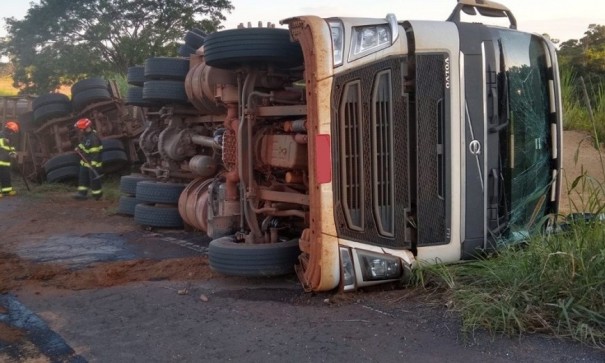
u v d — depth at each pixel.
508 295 4.66
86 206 12.44
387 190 5.45
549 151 6.38
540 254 4.95
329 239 5.29
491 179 5.77
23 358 4.51
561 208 8.14
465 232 5.65
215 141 8.07
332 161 5.28
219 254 6.14
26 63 31.66
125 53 31.06
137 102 10.07
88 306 5.70
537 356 4.07
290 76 6.56
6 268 7.29
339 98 5.27
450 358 4.11
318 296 5.58
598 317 4.36
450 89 5.50
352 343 4.44
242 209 6.66
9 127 14.46
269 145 6.21
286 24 5.52
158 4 32.03
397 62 5.40
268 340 4.60
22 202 13.16
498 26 5.98
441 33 5.47
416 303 5.18
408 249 5.56
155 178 10.40
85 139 13.27
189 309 5.47
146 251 8.14
